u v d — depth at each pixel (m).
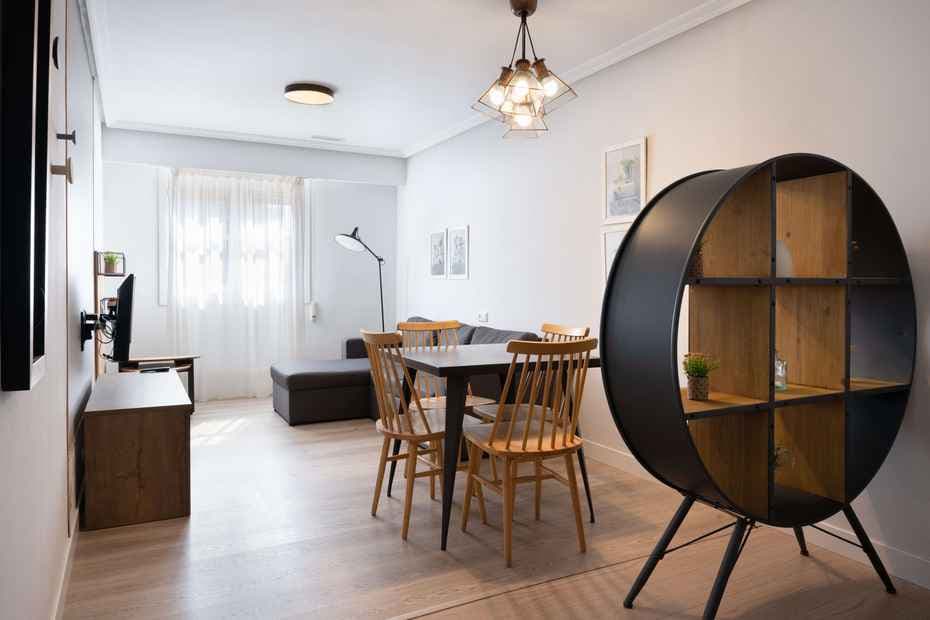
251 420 5.36
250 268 6.51
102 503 2.93
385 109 5.14
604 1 3.18
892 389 2.32
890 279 2.35
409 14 3.35
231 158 6.07
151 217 6.11
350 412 5.36
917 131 2.42
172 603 2.24
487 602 2.26
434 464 3.35
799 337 2.46
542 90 2.95
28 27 1.18
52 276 1.95
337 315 7.05
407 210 6.95
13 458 1.32
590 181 4.12
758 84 3.04
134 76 4.36
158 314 6.16
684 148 3.43
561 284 4.41
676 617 2.17
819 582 2.43
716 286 2.32
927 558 2.41
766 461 2.13
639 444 2.23
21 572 1.42
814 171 2.36
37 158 1.46
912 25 2.43
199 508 3.21
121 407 2.99
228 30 3.58
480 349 3.54
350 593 2.32
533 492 3.48
